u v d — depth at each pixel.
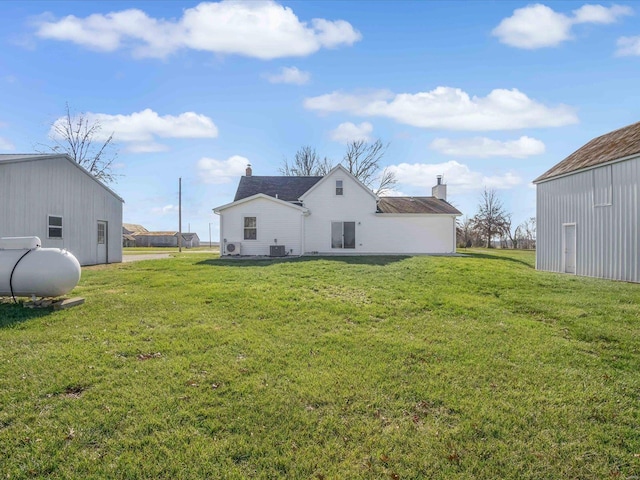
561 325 6.64
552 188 15.73
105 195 18.03
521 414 3.55
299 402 3.73
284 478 2.64
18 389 3.86
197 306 7.59
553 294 9.29
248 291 9.06
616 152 12.53
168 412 3.47
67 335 5.65
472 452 2.97
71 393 3.84
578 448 3.04
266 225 20.73
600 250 12.98
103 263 17.69
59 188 15.01
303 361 4.81
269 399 3.76
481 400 3.83
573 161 15.14
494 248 39.31
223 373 4.37
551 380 4.34
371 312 7.37
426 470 2.74
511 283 10.72
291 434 3.17
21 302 7.72
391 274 12.11
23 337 5.53
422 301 8.27
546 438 3.17
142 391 3.87
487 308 7.75
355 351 5.21
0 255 7.48
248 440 3.08
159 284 10.07
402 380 4.29
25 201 13.32
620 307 7.80
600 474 2.73
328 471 2.72
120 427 3.22
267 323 6.52
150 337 5.64
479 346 5.48
